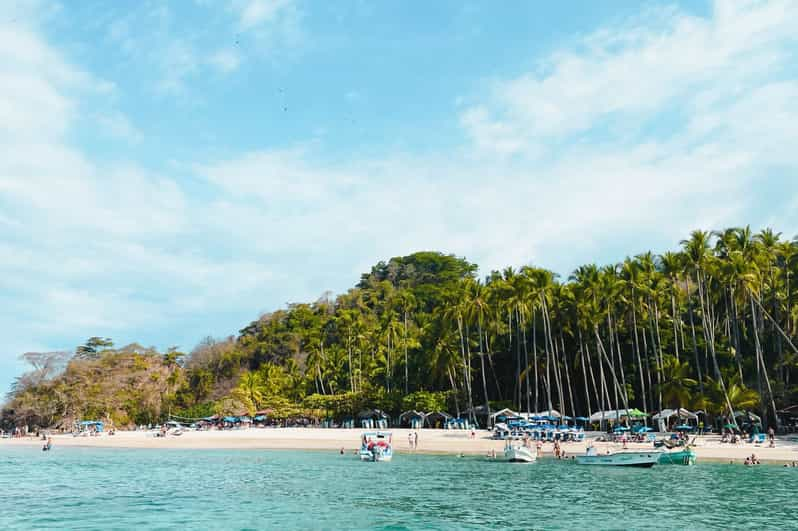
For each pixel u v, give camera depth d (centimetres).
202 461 7450
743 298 8594
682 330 10231
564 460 6675
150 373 16338
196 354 18188
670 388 8394
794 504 3906
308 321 18725
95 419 14862
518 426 8675
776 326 8856
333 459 7425
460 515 3678
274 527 3425
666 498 4169
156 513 3875
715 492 4394
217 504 4162
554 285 10862
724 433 7625
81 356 17500
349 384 14175
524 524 3406
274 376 15612
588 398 10000
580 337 10319
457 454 7550
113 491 4850
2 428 15675
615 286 9488
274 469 6322
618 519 3506
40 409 15150
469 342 11719
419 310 17212
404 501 4181
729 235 9319
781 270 9688
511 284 10569
